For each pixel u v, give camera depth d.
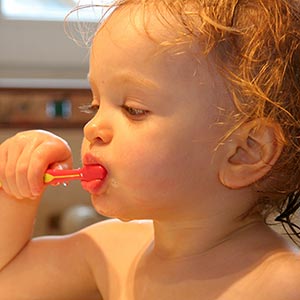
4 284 1.13
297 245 1.00
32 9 1.94
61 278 1.13
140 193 0.91
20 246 1.14
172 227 0.97
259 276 0.90
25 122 1.80
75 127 1.82
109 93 0.93
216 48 0.90
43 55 1.91
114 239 1.11
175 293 0.95
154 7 0.92
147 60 0.90
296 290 0.88
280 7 0.95
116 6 0.97
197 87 0.90
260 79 0.90
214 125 0.90
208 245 0.96
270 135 0.92
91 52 0.96
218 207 0.94
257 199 0.96
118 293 1.04
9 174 1.02
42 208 1.80
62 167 1.02
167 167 0.90
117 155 0.91
